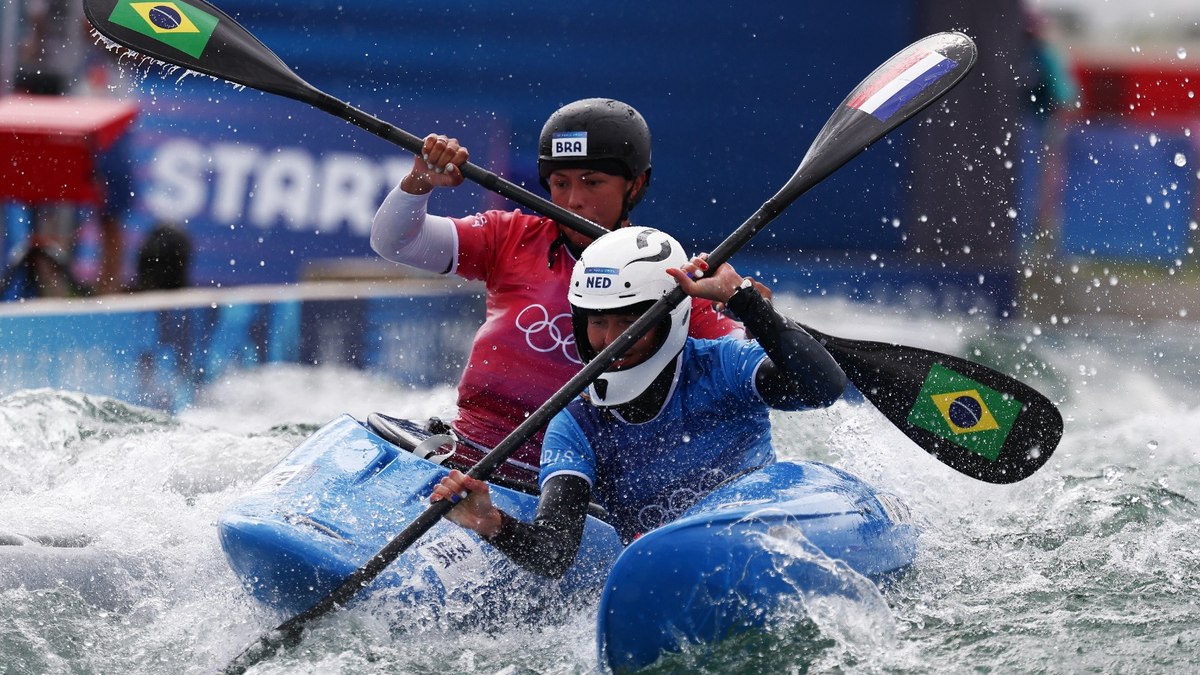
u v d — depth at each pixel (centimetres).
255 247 4366
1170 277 5928
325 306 3722
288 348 3678
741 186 4919
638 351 1650
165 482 2292
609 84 4788
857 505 1683
